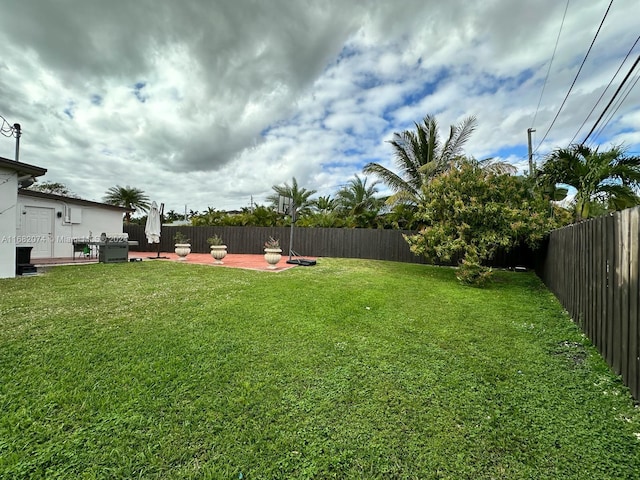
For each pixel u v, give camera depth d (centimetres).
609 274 289
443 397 234
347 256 1337
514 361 301
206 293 548
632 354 236
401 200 1306
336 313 449
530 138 1327
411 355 311
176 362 284
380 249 1283
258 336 351
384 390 243
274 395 234
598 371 277
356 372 272
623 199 707
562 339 361
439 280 785
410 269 974
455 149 1303
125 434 189
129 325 376
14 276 698
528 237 702
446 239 741
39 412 207
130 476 159
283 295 544
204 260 1150
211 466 166
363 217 1481
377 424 201
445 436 191
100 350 304
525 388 248
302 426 199
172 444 182
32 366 270
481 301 555
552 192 829
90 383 245
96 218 1285
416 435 192
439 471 164
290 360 294
